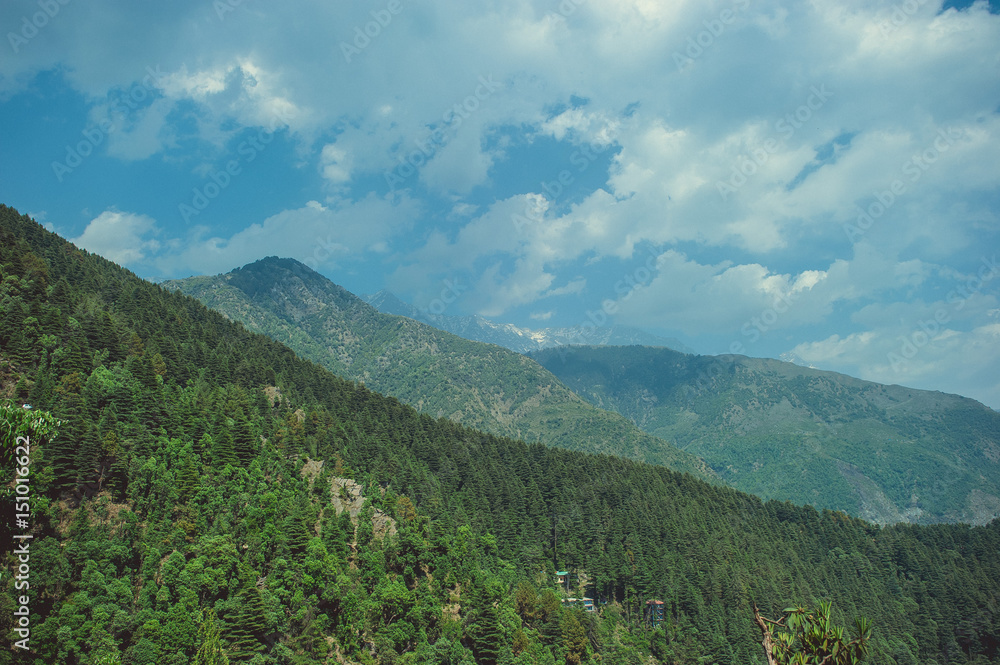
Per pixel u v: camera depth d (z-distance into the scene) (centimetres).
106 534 12288
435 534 17200
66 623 10375
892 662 19612
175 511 13675
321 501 17162
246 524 14138
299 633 12962
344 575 14400
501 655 14275
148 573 12025
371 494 18425
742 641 18188
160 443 15038
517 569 19312
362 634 13788
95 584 11112
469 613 14925
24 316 16288
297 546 14212
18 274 18462
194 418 16488
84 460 13050
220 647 11419
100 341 17862
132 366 17175
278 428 19325
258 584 13512
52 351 16100
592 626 17250
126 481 13575
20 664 9762
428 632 14488
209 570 12519
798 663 3116
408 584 15812
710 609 19400
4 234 19912
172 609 11431
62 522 12256
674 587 19738
